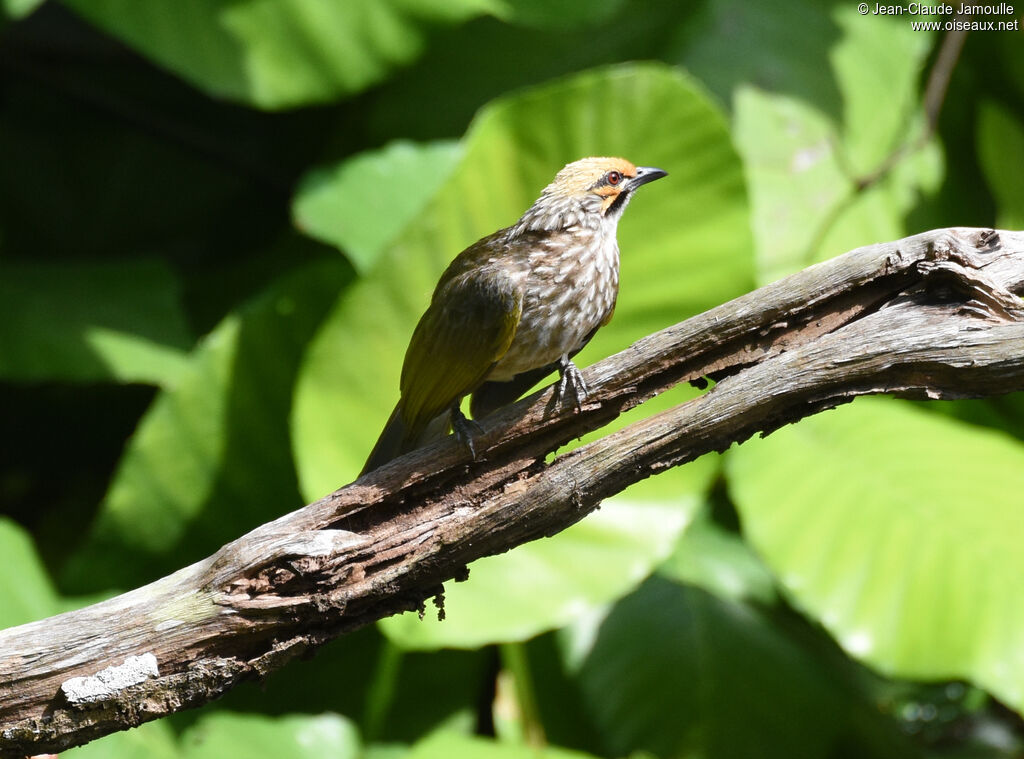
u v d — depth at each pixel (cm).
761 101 1512
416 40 1337
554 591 1071
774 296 664
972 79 1644
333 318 1078
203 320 1400
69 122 1630
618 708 1227
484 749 1091
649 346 680
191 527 1213
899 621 1052
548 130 1077
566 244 820
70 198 1614
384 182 1305
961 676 1012
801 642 1363
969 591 1051
